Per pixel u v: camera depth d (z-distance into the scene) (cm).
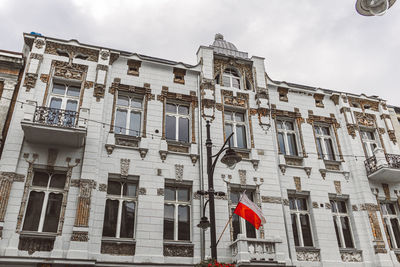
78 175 1291
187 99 1628
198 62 1748
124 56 1616
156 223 1306
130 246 1248
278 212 1467
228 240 1345
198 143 1531
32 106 1263
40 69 1455
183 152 1494
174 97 1609
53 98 1445
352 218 1598
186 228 1365
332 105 1895
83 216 1211
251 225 1432
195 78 1700
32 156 1277
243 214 1237
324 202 1581
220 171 1480
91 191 1264
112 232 1273
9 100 1378
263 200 1475
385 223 1639
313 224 1529
